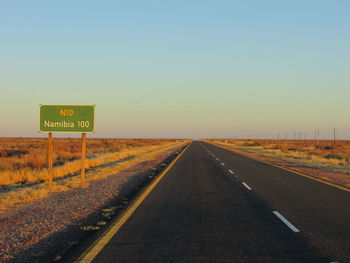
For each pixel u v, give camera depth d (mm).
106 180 15367
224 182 14883
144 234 6602
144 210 8898
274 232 6762
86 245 5910
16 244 6023
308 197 11047
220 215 8328
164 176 17109
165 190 12477
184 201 10250
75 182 14391
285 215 8336
